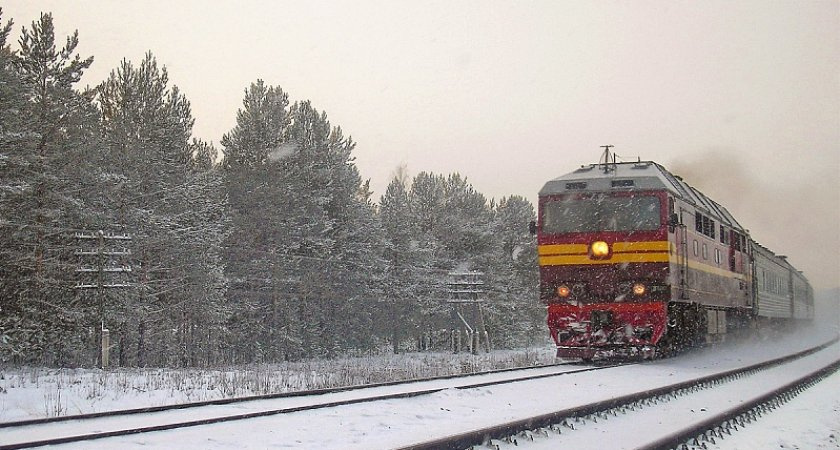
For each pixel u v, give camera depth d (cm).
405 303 4269
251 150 3484
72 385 1495
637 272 1923
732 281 2747
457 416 1045
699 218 2297
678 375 1709
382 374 1861
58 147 2541
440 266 4834
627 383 1516
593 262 1956
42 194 2494
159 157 2984
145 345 2956
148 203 2923
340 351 3978
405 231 4397
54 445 766
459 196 5319
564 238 1991
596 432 942
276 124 3519
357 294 3934
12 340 2311
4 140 2270
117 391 1383
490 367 2127
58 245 2573
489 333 4750
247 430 883
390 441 830
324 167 3772
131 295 2736
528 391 1327
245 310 3394
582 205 1991
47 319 2497
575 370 1719
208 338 3178
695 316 2261
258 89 3528
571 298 1972
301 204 3597
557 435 910
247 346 3459
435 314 4422
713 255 2453
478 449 798
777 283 4006
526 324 5219
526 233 5834
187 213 2973
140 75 2978
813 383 1761
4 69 2344
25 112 2425
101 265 2511
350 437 859
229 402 1133
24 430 882
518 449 824
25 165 2397
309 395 1262
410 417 1012
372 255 3981
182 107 3228
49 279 2456
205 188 3116
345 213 3922
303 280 3569
